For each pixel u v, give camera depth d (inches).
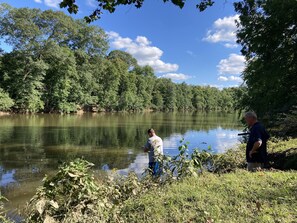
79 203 147.6
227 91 5625.0
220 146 701.9
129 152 597.9
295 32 585.9
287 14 560.7
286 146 346.3
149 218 145.7
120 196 185.2
